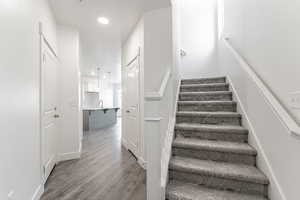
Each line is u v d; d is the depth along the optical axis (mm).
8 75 1250
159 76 2582
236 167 1672
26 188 1556
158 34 2613
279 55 1349
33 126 1756
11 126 1284
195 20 4223
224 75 3273
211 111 2559
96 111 7336
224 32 3186
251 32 1911
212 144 1900
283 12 1280
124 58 4082
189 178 1715
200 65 4152
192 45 4211
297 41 1123
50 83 2504
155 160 1573
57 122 2949
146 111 1615
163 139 2045
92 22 3012
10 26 1287
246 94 2062
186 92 3012
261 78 1674
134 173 2549
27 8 1611
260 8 1677
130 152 3639
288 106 1237
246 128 2008
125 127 4047
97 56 5453
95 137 5391
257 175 1493
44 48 2180
